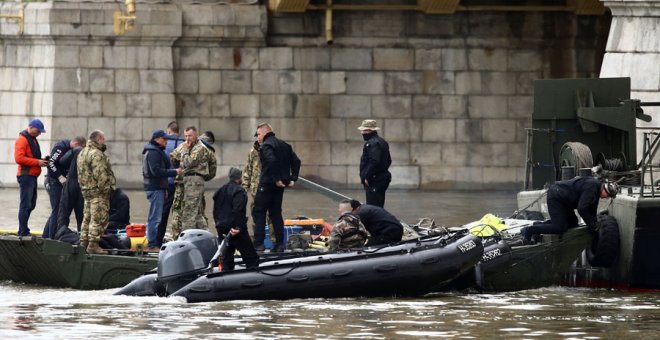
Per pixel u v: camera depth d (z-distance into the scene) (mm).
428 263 68562
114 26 132750
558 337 56938
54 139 133875
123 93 134875
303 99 138125
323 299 67625
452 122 138875
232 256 67562
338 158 138625
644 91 96812
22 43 135125
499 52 138875
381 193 81188
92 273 72812
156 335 56375
